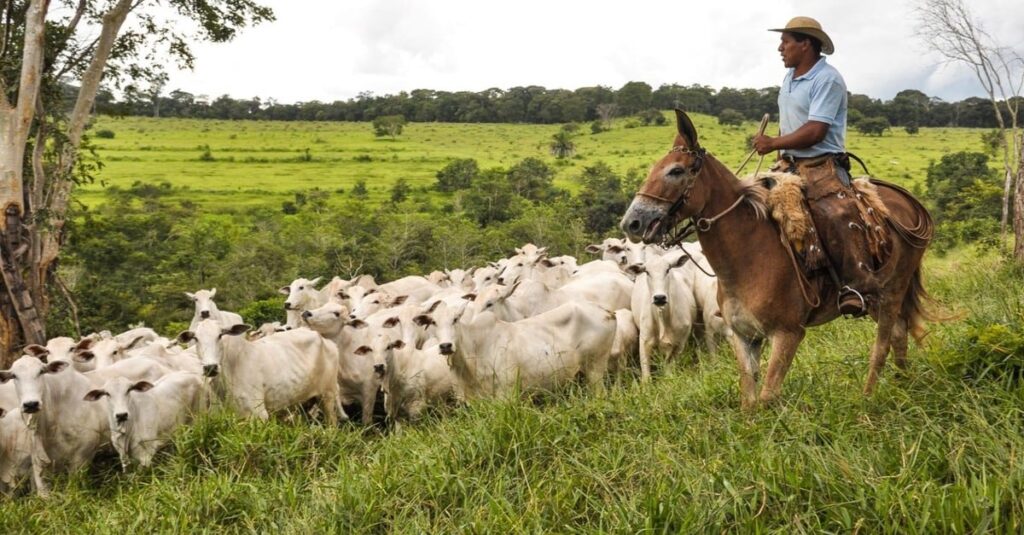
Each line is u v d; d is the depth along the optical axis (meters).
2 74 15.23
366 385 10.84
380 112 181.12
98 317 28.86
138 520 6.23
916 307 6.42
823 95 5.93
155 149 120.38
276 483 6.55
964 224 26.30
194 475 7.12
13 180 14.15
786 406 5.53
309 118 187.75
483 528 4.92
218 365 9.05
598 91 169.00
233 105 186.25
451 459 5.85
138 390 8.51
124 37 17.23
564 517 4.91
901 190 6.46
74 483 8.10
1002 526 3.92
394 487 5.68
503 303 10.68
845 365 6.52
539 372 8.94
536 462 5.66
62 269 31.39
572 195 69.81
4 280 14.00
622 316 10.58
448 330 8.71
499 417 6.16
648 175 5.88
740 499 4.44
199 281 36.69
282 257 39.12
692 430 5.59
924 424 5.03
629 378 10.02
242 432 7.44
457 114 175.88
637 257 13.27
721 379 6.74
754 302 5.79
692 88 153.88
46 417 8.69
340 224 45.69
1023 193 12.45
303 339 10.24
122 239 35.22
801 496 4.49
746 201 5.88
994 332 5.64
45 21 15.06
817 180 5.94
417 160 112.31
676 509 4.52
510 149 126.56
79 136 16.06
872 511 4.21
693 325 10.91
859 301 5.72
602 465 5.41
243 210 73.00
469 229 44.19
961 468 4.48
